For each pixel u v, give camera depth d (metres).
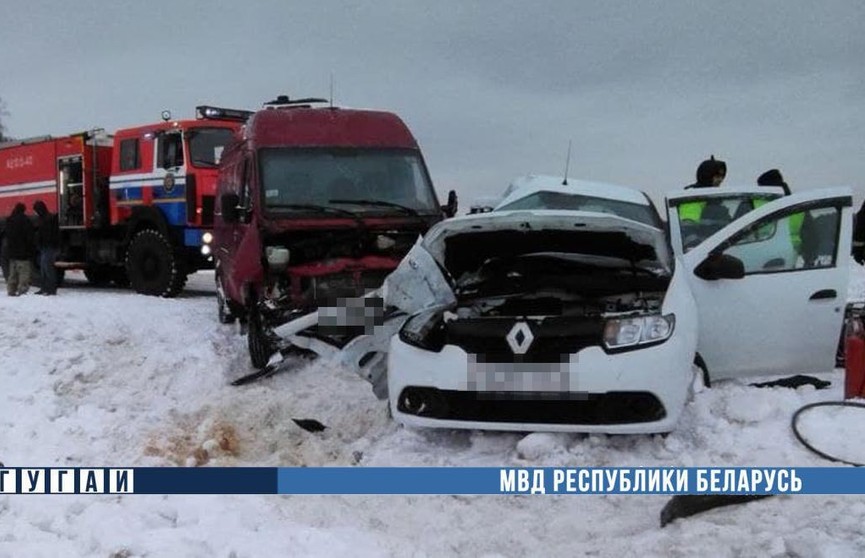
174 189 14.38
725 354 6.22
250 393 7.11
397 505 4.90
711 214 8.33
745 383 6.20
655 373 5.09
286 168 8.73
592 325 5.22
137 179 15.17
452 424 5.31
